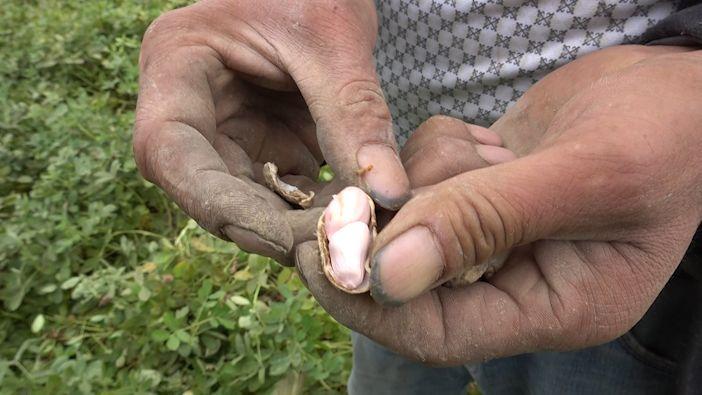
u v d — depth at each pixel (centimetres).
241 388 43
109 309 50
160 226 59
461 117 28
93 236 56
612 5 22
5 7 93
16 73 77
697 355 20
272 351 44
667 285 22
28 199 57
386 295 15
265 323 43
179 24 21
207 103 21
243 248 17
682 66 16
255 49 21
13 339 48
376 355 34
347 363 46
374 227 17
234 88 22
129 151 60
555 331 17
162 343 46
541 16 24
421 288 15
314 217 18
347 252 16
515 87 26
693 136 15
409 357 17
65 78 79
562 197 14
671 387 24
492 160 20
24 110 67
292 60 21
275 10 21
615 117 15
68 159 59
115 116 73
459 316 17
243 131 23
